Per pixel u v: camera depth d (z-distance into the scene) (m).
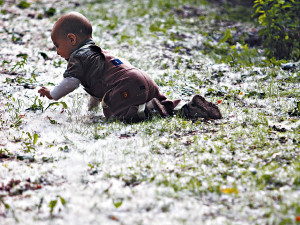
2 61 9.07
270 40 10.35
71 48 6.27
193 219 3.62
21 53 9.72
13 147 5.30
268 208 3.75
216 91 7.68
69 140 5.47
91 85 6.19
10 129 5.88
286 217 3.59
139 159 4.86
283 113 6.43
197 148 5.11
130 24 13.38
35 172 4.58
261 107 6.82
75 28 6.21
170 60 9.88
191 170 4.55
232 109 6.65
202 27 13.29
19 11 14.23
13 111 6.50
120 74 6.07
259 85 7.96
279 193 3.99
